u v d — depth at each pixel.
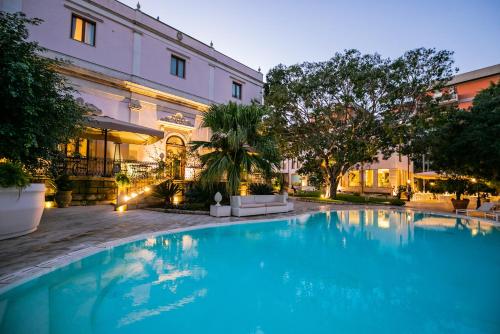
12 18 4.93
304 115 17.52
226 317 2.86
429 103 15.07
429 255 5.48
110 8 13.60
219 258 5.02
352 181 31.31
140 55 14.71
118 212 9.54
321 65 16.27
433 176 16.62
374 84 14.98
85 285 3.54
